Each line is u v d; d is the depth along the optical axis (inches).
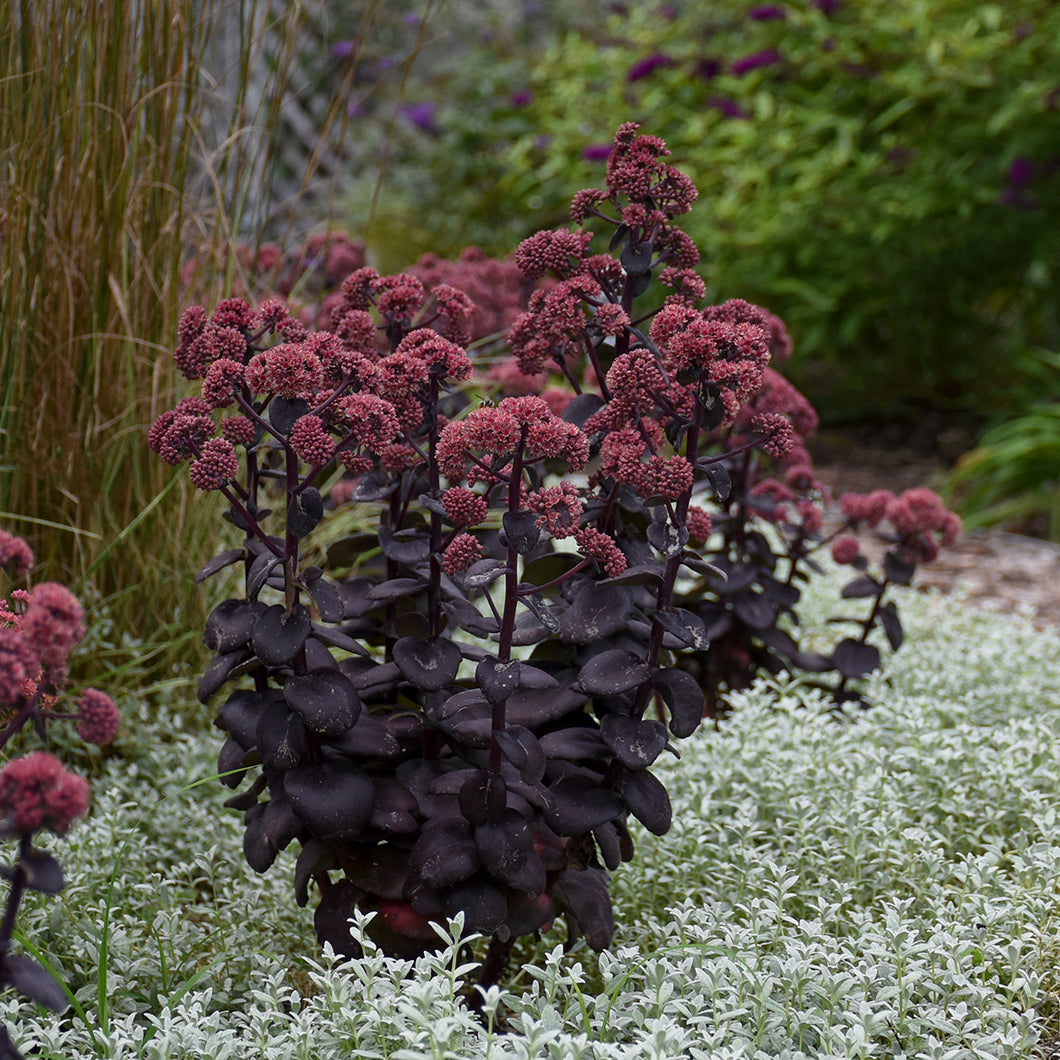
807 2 238.4
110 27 94.7
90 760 98.4
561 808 63.3
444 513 61.1
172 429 59.8
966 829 85.7
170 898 73.6
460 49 305.9
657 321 63.8
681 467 60.8
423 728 68.1
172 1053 55.9
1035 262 226.8
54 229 95.7
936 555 107.0
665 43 255.8
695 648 61.2
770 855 79.1
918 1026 61.2
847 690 110.4
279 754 61.6
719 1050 54.4
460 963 69.8
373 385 61.2
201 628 107.4
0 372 95.1
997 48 216.7
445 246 253.9
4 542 47.1
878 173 228.4
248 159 104.7
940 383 253.1
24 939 61.4
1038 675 117.6
